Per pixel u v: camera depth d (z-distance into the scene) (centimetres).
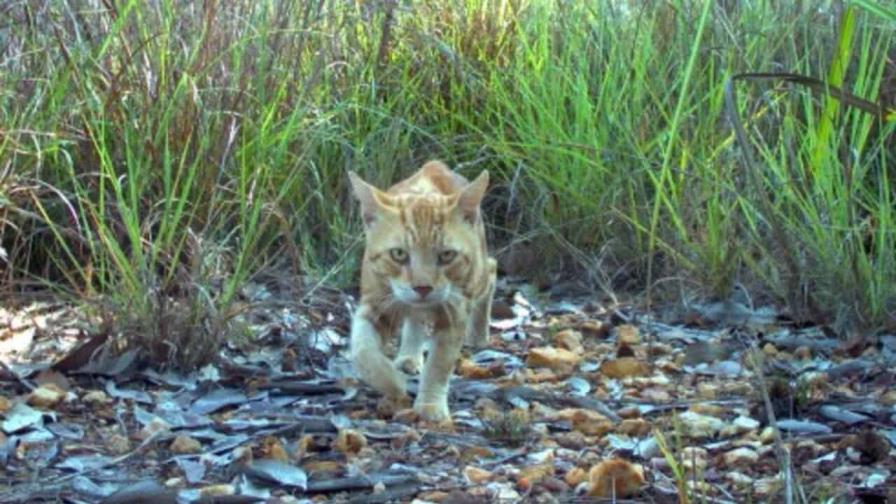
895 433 179
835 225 221
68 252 211
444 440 180
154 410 188
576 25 265
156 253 205
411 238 190
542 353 209
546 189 250
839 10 244
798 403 190
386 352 216
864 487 165
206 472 171
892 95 239
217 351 201
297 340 210
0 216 223
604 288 236
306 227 242
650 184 247
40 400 188
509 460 175
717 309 228
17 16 237
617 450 177
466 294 193
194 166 213
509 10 276
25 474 170
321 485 167
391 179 249
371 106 256
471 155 262
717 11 251
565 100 263
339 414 189
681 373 207
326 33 250
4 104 228
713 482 167
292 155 239
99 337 199
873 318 217
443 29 275
